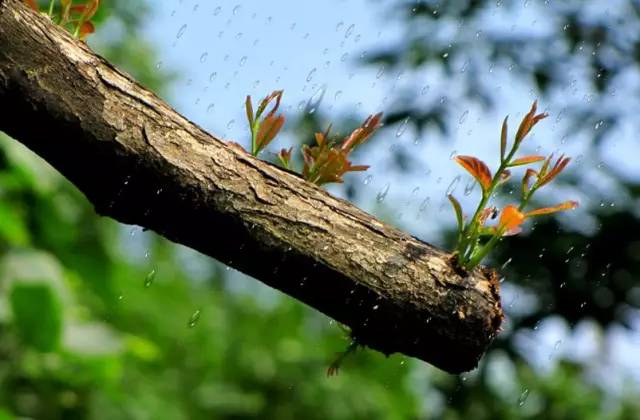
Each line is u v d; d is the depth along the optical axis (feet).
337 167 10.03
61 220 23.57
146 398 40.16
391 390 50.24
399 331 9.12
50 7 9.86
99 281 27.27
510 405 40.01
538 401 42.24
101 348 20.88
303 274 8.92
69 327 20.80
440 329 9.14
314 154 10.14
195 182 8.64
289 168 10.03
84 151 8.46
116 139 8.48
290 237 8.86
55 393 21.75
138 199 8.62
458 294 9.19
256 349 53.98
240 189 8.79
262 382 51.90
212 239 8.79
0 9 8.23
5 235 20.42
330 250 8.94
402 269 9.10
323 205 9.08
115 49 43.01
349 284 8.96
